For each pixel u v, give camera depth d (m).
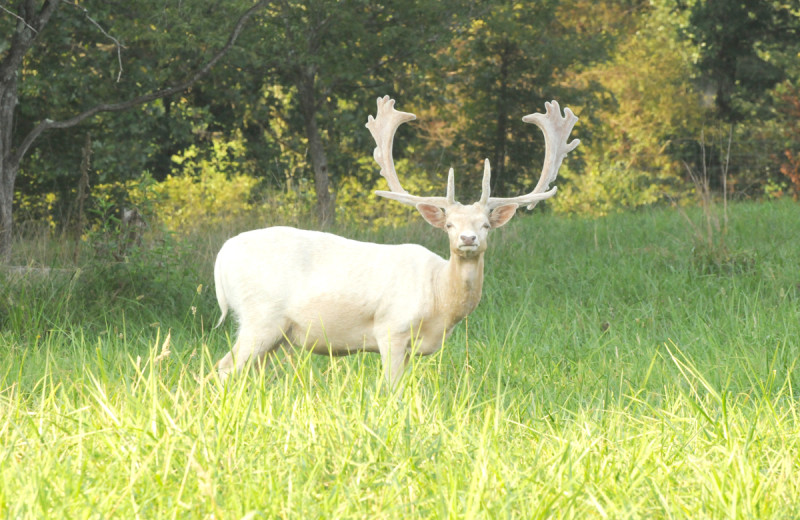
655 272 11.80
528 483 4.21
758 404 6.06
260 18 17.47
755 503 4.05
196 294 9.91
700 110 34.03
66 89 17.48
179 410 4.85
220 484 4.11
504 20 20.41
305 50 18.38
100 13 16.12
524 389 6.77
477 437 4.97
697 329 8.80
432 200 6.65
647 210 20.62
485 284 11.10
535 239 14.94
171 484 4.14
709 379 6.95
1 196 12.20
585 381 6.98
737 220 16.80
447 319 6.66
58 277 10.07
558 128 7.58
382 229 15.15
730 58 32.88
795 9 32.06
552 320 9.30
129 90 18.23
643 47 35.47
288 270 6.75
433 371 6.96
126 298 9.51
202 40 15.55
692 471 4.60
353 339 6.81
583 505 4.05
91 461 4.34
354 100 21.44
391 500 3.98
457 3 19.44
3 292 9.17
